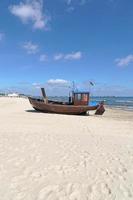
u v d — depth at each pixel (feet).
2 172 18.94
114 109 139.44
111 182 18.04
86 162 22.68
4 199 14.69
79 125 50.37
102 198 15.38
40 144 28.94
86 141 32.63
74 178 18.51
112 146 30.37
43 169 20.10
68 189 16.51
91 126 49.88
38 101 84.64
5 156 23.09
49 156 23.97
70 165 21.53
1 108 99.60
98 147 29.27
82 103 86.58
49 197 15.23
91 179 18.48
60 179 18.17
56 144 29.48
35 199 14.88
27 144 28.53
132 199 15.37
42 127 43.83
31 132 37.17
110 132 42.73
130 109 141.08
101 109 92.17
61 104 88.07
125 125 56.29
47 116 69.21
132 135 40.63
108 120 69.00
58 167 20.81
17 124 46.47
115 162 23.17
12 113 76.07
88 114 90.79
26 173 18.99
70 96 89.92
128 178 18.99
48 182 17.49
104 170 20.67
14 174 18.66
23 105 131.44
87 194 15.87
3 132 35.99
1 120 52.85
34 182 17.37
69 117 70.08
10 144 28.07
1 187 16.30
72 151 26.50
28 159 22.57
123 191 16.52
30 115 70.28
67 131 40.60
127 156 25.63
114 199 15.30
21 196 15.16
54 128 43.42
